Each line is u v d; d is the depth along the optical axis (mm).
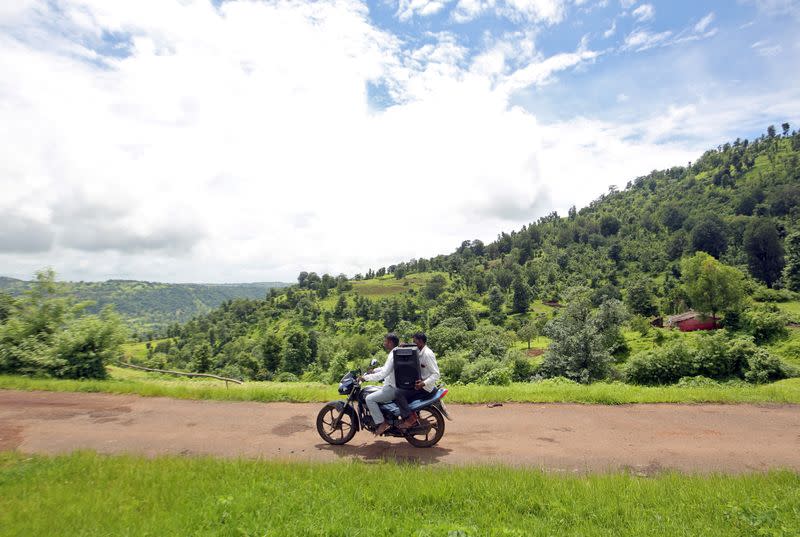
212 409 10367
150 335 182875
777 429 8859
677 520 4672
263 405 10750
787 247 106812
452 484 5465
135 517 4594
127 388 11977
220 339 160250
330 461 7027
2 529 4340
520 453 7555
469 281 195250
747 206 159625
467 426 9039
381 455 7445
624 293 131000
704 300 78875
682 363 49062
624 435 8508
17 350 14891
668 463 7164
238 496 5059
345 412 8102
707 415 9789
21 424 9211
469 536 4090
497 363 39000
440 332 85688
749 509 4801
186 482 5590
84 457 6641
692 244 145375
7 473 5988
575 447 7863
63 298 16438
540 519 4715
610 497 5246
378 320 154875
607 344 71438
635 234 188000
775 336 66500
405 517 4656
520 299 142500
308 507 4805
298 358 103625
